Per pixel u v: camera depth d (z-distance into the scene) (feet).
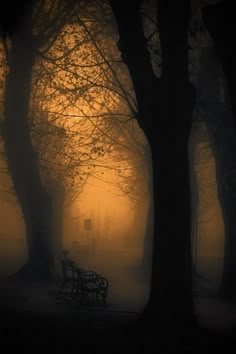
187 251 51.83
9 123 93.66
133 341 47.09
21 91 92.73
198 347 46.19
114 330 51.78
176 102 51.31
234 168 85.51
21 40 90.74
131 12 51.83
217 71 86.99
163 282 51.21
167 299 51.01
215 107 85.46
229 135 85.46
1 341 45.70
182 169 51.55
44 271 92.89
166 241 51.29
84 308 67.10
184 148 51.70
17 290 82.17
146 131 52.16
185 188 51.60
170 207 51.21
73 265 72.74
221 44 55.36
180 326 50.39
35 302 70.79
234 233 86.84
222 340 49.57
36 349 42.91
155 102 51.57
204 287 100.12
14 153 94.38
